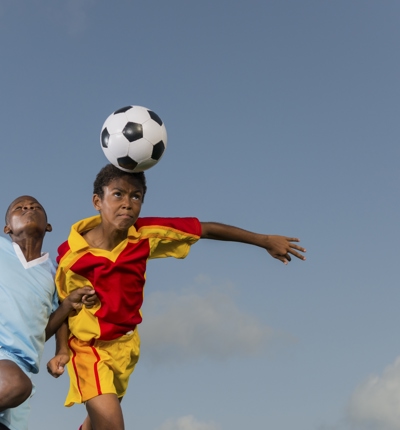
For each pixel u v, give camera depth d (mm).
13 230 8477
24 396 7828
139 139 8461
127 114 8562
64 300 8414
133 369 9008
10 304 8094
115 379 8820
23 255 8438
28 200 8586
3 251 8375
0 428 8047
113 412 8297
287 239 9391
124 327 8609
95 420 8344
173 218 9016
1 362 7875
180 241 8992
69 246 8516
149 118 8594
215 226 9180
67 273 8492
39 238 8539
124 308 8578
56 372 8102
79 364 8500
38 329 8250
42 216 8555
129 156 8469
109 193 8500
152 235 8797
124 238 8680
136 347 8883
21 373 7828
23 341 8117
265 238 9344
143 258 8727
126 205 8445
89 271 8484
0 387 7723
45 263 8555
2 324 8078
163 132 8648
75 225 8641
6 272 8211
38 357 8328
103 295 8484
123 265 8547
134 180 8547
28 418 8477
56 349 8516
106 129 8570
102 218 8609
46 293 8367
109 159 8586
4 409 7820
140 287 8766
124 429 8336
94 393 8367
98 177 8633
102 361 8508
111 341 8609
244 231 9320
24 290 8195
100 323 8508
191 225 9016
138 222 8859
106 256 8508
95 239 8664
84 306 8500
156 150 8570
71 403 8555
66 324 8609
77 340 8617
